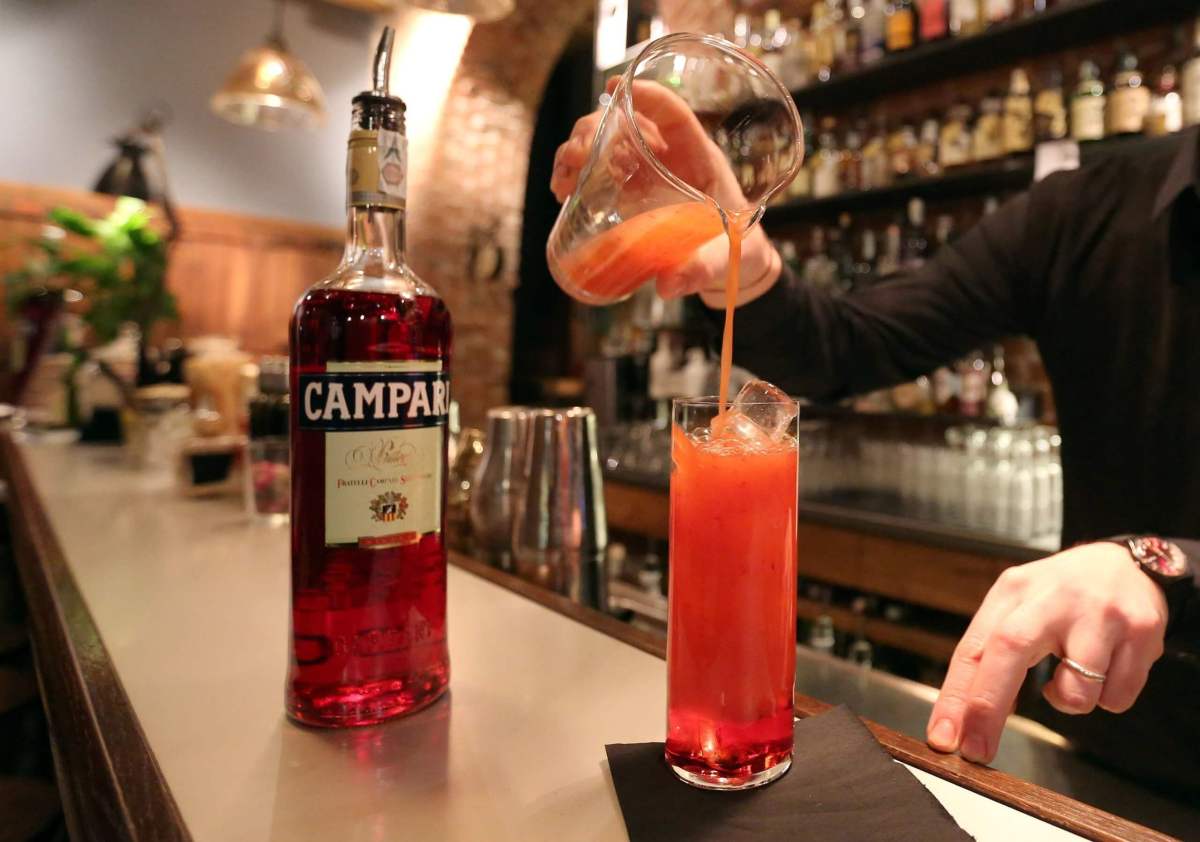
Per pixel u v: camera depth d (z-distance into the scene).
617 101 0.62
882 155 2.71
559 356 5.42
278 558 1.11
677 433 0.50
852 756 0.51
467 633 0.78
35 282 3.16
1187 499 1.06
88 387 2.62
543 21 4.43
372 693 0.58
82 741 0.53
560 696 0.63
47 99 3.99
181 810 0.46
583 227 0.69
